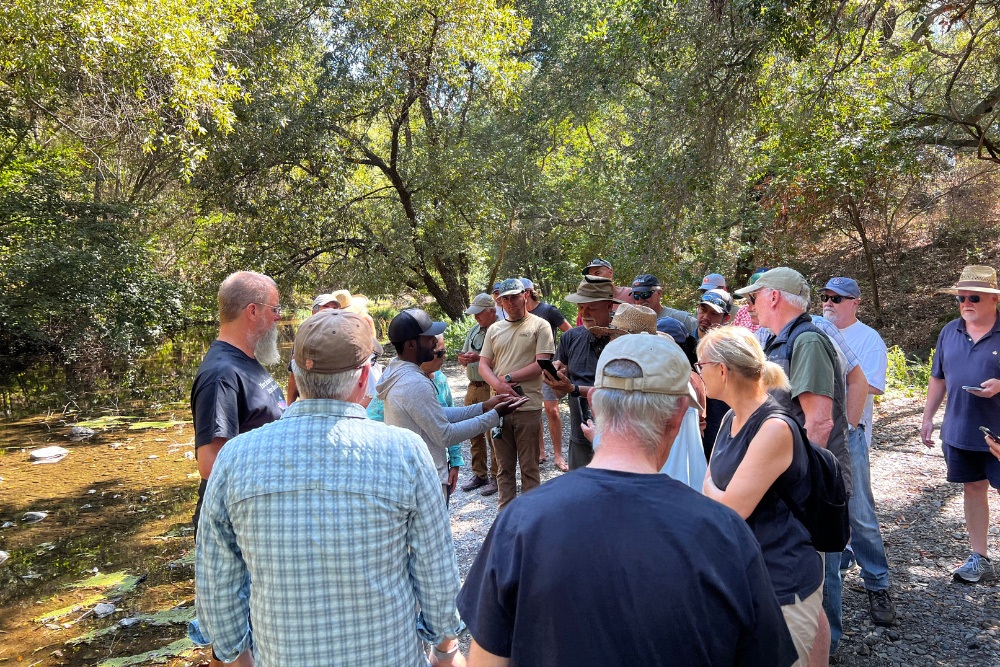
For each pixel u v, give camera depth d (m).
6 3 9.04
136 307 16.80
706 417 3.97
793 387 2.72
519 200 19.95
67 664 4.14
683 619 1.33
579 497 1.46
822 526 2.28
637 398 1.57
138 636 4.43
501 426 4.99
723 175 10.34
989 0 9.16
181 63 10.34
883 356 3.72
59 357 16.98
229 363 2.98
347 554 1.80
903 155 9.50
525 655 1.39
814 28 8.97
